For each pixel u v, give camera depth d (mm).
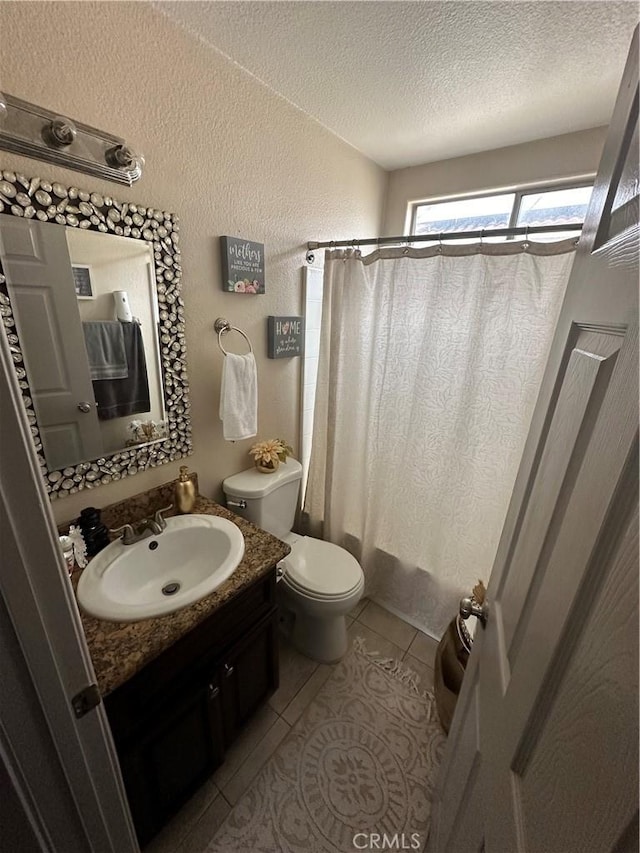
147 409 1274
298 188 1594
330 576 1604
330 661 1665
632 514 329
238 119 1284
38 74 840
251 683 1274
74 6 863
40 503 450
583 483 447
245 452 1723
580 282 616
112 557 1101
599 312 492
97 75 932
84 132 935
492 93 1338
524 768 489
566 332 653
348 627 1906
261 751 1323
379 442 1848
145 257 1150
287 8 987
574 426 517
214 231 1323
